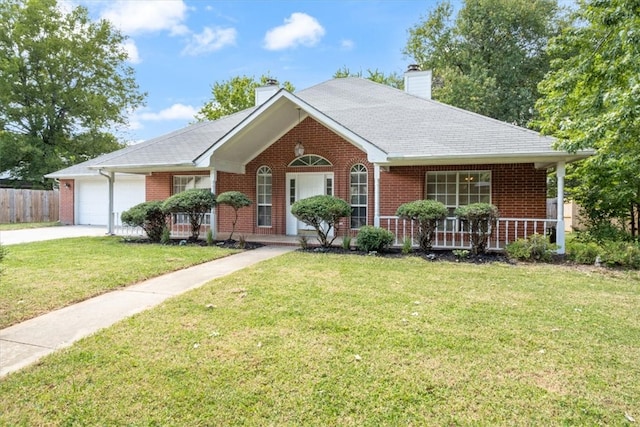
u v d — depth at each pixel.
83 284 6.32
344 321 4.61
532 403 2.91
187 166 11.90
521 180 10.95
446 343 3.96
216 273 7.37
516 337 4.13
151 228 11.98
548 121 10.26
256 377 3.28
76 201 19.14
